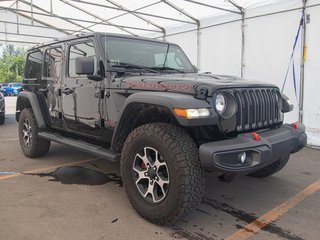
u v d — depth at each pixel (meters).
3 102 9.83
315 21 6.91
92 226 3.04
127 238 2.84
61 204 3.54
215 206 3.57
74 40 4.40
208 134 3.07
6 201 3.60
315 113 7.02
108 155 3.63
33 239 2.78
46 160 5.37
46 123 5.14
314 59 6.97
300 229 3.06
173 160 2.86
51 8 10.81
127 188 3.30
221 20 9.10
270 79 7.96
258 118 3.34
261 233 2.97
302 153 6.18
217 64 9.37
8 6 12.63
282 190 4.09
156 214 3.01
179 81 3.15
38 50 5.38
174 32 10.94
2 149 6.23
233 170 2.82
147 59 4.26
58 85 4.66
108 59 3.84
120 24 12.07
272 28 7.81
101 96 3.81
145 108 3.29
